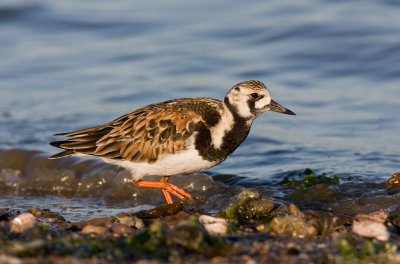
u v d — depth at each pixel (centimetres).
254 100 1030
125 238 812
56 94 1869
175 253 724
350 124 1544
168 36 2328
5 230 838
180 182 1209
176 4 2608
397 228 891
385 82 1856
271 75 1947
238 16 2419
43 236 795
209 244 752
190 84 1888
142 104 1755
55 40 2361
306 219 867
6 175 1341
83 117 1666
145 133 1007
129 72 2031
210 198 1138
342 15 2253
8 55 2212
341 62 1986
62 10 2564
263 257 735
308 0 2458
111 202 1188
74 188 1280
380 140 1423
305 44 2112
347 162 1286
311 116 1625
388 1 2322
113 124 1045
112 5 2627
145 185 1079
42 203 1185
